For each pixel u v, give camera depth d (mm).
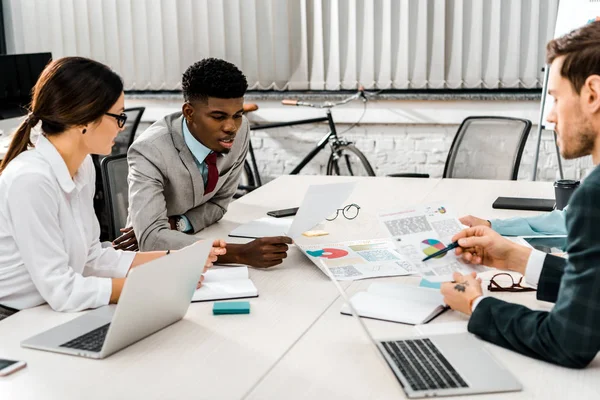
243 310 1659
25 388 1318
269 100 4789
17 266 1711
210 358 1429
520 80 4387
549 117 1448
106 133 1755
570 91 1377
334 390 1290
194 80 2146
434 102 4504
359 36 4555
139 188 2195
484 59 4414
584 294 1300
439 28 4418
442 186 2938
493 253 1723
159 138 2248
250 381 1329
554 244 2139
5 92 4293
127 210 2666
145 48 4973
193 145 2273
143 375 1360
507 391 1273
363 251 2098
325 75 4676
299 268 1980
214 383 1324
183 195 2309
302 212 2090
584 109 1366
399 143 4676
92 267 1916
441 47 4438
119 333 1423
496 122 3395
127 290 1364
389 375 1342
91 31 5047
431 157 4645
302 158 4859
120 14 4965
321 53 4641
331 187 2135
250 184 4801
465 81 4461
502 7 4316
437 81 4496
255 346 1480
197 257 1568
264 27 4711
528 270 1656
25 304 1731
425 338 1476
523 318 1421
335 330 1556
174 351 1461
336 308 1683
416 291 1729
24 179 1664
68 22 5074
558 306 1349
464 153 3453
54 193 1700
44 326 1602
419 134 4629
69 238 1763
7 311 1746
